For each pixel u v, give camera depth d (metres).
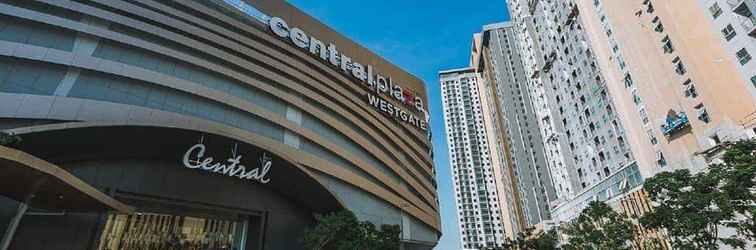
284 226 36.84
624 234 34.09
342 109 48.53
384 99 59.97
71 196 20.39
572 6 74.75
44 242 23.45
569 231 39.88
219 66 37.22
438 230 58.34
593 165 68.44
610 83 61.59
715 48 42.25
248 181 35.69
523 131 133.38
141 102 30.55
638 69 54.66
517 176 135.75
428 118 69.31
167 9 36.59
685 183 24.88
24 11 27.80
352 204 42.25
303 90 44.34
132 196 28.17
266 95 40.47
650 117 52.34
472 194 190.00
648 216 26.83
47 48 27.61
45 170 16.25
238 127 35.78
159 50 33.47
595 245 36.78
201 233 34.09
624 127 58.19
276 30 46.53
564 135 79.25
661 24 50.72
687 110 45.94
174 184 30.47
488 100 170.50
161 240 31.55
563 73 79.94
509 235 146.88
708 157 42.16
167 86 32.25
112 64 29.97
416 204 53.50
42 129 22.33
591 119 69.25
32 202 21.92
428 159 64.75
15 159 14.92
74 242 24.67
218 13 41.09
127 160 28.81
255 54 41.78
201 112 33.88
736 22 37.50
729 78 40.53
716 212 22.41
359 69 57.19
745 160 21.98
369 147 49.44
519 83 141.00
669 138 49.38
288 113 41.38
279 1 50.03
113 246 28.53
